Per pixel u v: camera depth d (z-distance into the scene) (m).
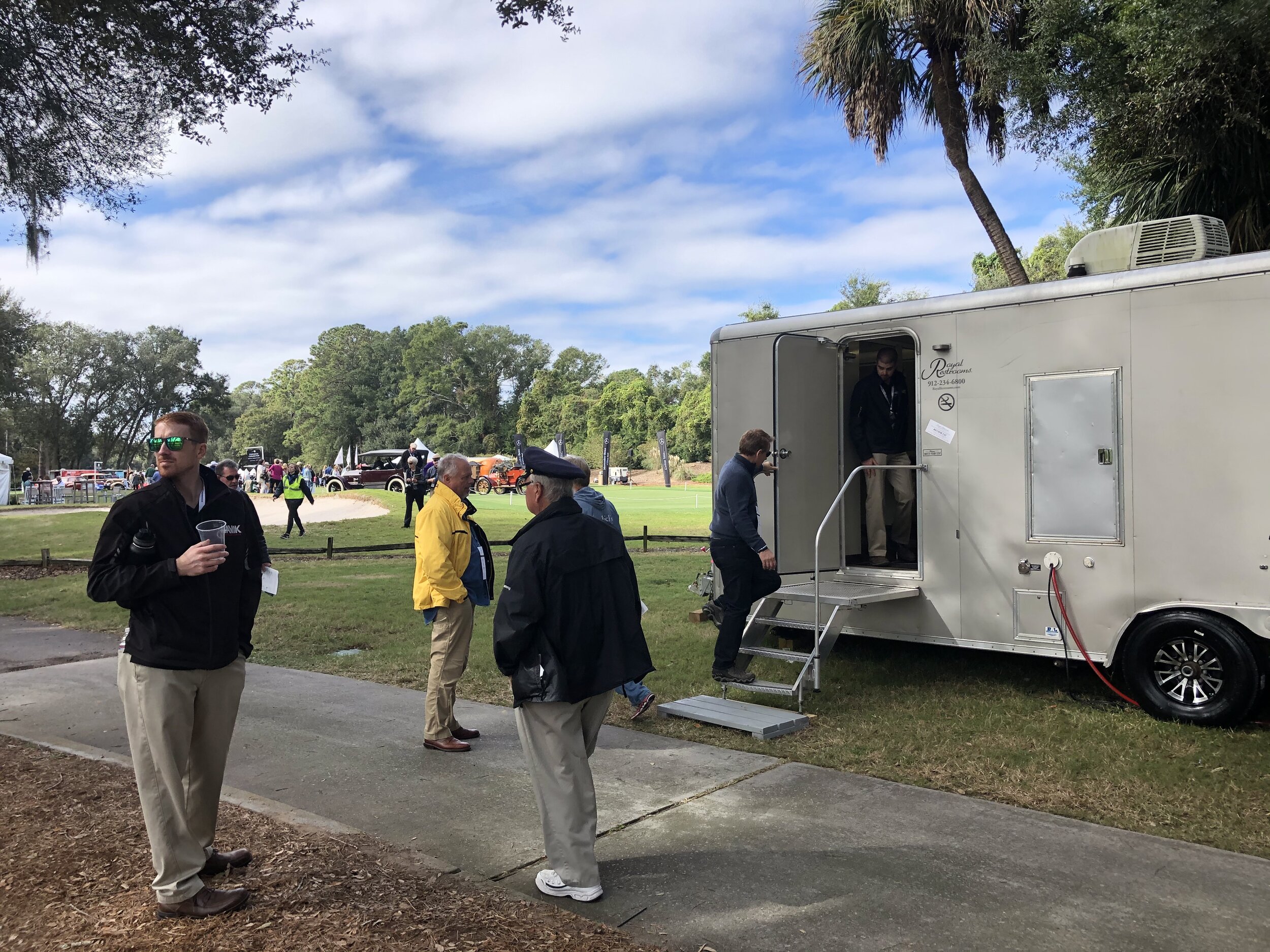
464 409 93.00
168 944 2.92
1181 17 7.55
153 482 3.38
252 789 4.82
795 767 5.08
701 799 4.58
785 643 8.36
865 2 11.84
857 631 7.14
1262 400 5.41
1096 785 4.70
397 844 4.04
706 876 3.68
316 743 5.66
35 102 8.01
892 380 7.63
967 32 11.48
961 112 12.33
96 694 7.00
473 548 5.58
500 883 3.65
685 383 83.56
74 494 46.41
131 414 78.38
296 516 19.86
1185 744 5.29
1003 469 6.43
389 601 11.45
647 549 18.02
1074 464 6.10
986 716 5.91
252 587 3.40
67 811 4.16
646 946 3.08
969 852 3.88
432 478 21.69
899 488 7.68
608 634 3.54
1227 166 9.22
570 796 3.47
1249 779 4.71
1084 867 3.72
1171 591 5.71
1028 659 7.50
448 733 5.50
